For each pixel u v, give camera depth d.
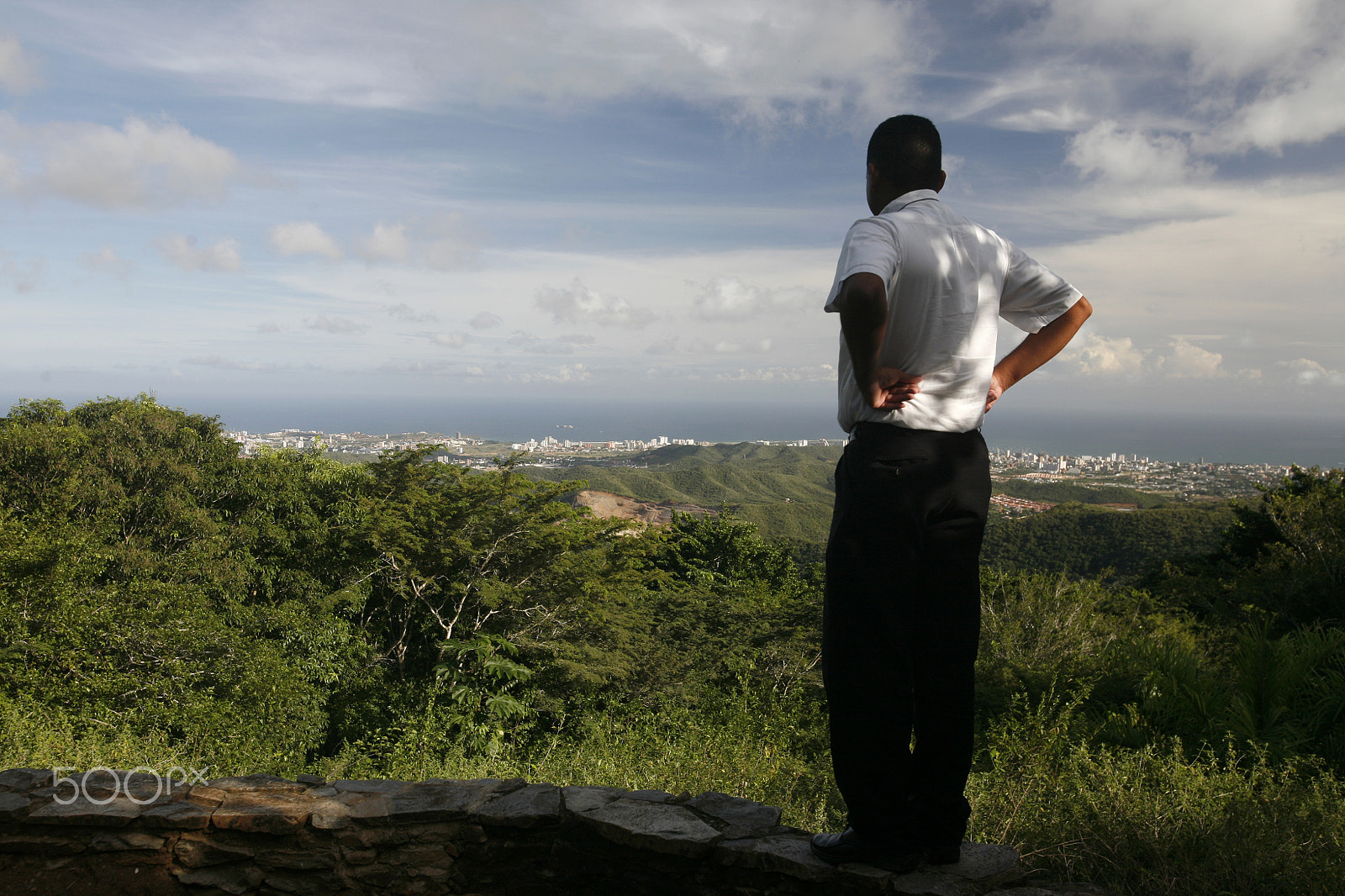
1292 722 4.86
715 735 4.30
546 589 18.34
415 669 18.67
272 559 18.70
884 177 1.76
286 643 16.62
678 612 19.22
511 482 20.09
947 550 1.61
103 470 17.28
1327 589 9.56
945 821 1.68
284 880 2.03
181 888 2.03
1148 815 2.67
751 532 35.44
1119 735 5.23
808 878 1.71
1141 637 7.79
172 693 11.45
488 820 2.02
